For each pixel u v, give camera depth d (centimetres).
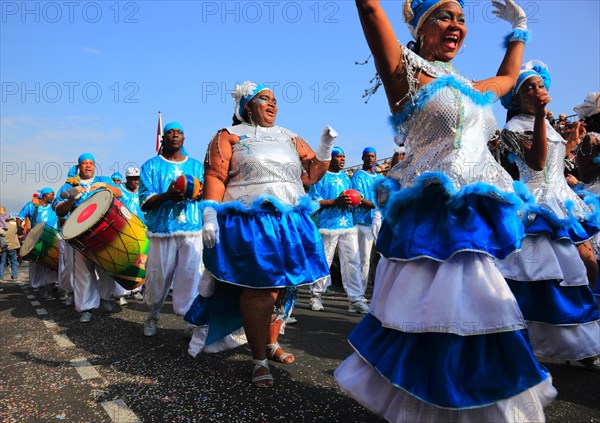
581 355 328
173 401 291
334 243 641
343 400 289
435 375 194
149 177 498
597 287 380
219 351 385
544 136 289
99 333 493
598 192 424
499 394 190
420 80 219
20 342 460
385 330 220
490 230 210
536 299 337
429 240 206
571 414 264
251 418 263
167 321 554
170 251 480
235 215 334
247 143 350
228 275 325
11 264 1204
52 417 270
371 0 204
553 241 341
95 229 505
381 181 242
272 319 372
